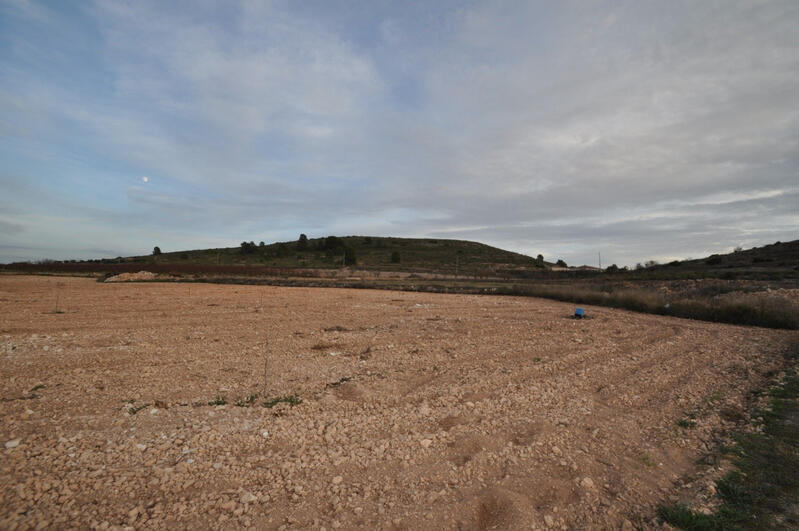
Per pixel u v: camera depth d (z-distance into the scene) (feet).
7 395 19.98
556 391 22.38
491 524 10.85
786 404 20.45
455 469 13.51
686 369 28.17
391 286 122.83
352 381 23.71
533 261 334.44
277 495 11.82
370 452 14.65
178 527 10.25
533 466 13.91
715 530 10.57
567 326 48.26
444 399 20.66
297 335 39.14
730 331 48.26
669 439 16.40
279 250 328.90
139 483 12.22
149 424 16.75
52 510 10.71
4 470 12.55
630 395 22.02
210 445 14.89
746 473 13.60
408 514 11.03
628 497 12.22
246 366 26.76
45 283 113.29
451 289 115.96
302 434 16.10
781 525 10.75
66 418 17.15
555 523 10.91
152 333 38.24
